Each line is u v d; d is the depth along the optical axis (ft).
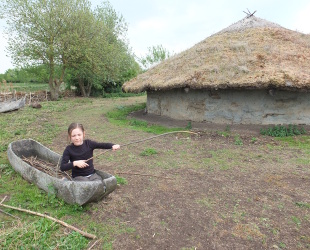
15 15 59.41
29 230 10.80
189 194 14.84
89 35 66.54
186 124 31.68
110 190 13.24
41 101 65.05
